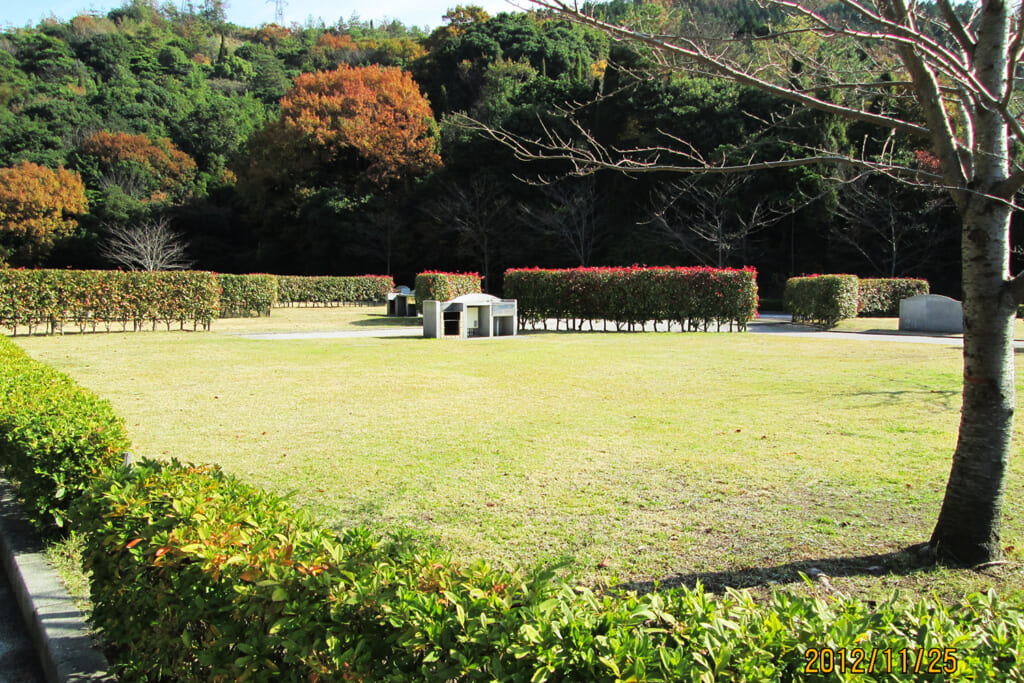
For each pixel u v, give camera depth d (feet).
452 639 5.68
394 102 147.43
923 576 11.50
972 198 11.16
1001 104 9.46
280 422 24.32
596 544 13.10
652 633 5.79
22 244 142.00
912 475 17.53
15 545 13.28
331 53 248.93
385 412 26.16
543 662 5.26
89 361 41.22
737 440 21.48
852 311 71.10
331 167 153.48
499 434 22.44
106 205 149.07
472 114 133.39
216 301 67.41
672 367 39.37
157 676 8.36
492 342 54.90
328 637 5.92
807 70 14.32
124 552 8.83
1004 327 11.46
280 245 155.63
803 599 6.25
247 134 190.80
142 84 206.08
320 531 8.09
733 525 14.10
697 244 107.34
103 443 13.44
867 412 25.76
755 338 58.80
